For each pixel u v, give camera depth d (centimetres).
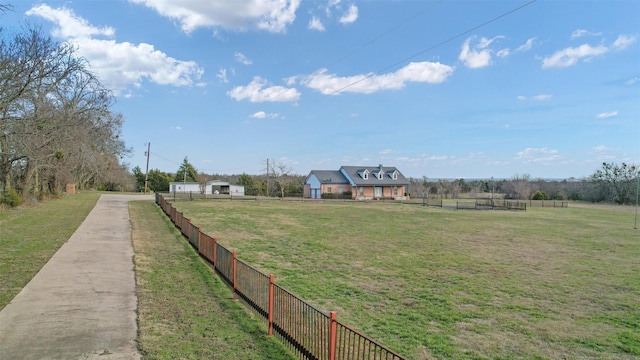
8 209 2089
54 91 2273
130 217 2123
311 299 863
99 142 3066
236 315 707
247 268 749
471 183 8525
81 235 1450
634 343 679
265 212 2903
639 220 3066
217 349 559
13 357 499
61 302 714
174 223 1859
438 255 1436
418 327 723
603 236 2098
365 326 718
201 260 1131
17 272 904
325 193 5919
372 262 1278
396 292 947
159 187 7144
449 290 978
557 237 2028
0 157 2278
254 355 548
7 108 1928
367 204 4312
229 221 2252
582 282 1095
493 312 823
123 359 510
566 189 6669
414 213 3294
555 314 823
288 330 579
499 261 1358
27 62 1908
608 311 852
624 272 1229
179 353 537
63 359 500
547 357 616
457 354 613
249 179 7419
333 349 468
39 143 2234
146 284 861
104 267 988
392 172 6481
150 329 613
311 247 1512
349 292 931
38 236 1381
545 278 1132
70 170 3422
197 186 6856
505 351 632
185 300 772
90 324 619
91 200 3322
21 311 662
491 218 3045
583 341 684
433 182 8119
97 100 2734
